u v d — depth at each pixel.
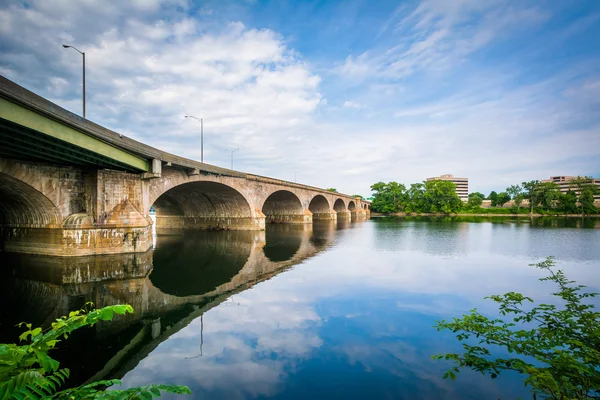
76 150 21.53
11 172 23.19
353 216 129.12
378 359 10.61
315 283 20.78
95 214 28.41
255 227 56.25
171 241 43.91
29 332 3.80
